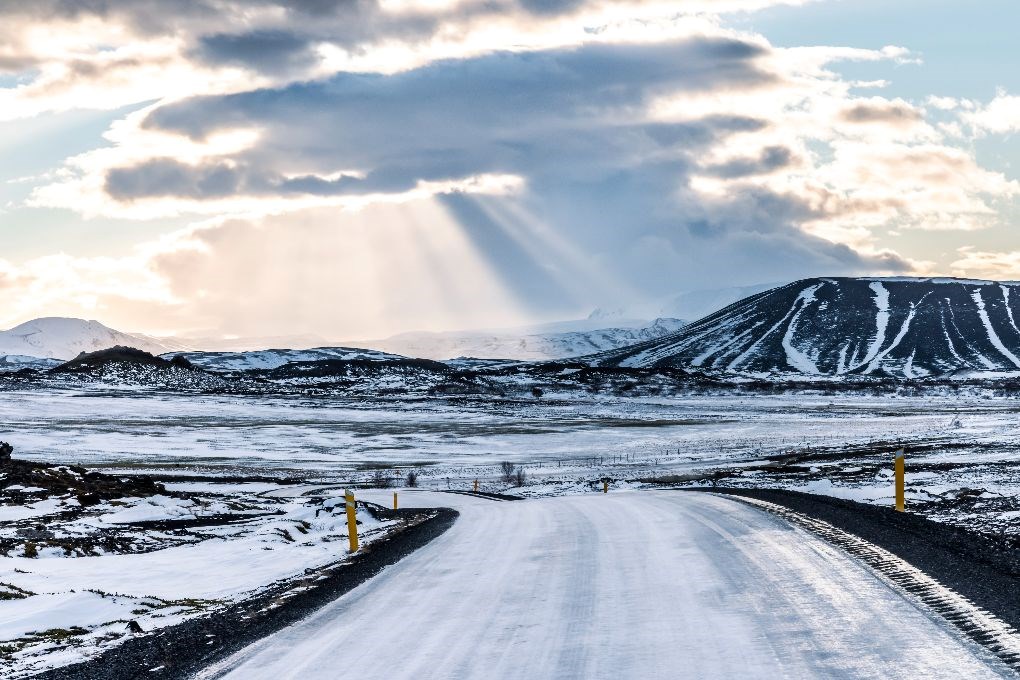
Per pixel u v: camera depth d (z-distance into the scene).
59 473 58.38
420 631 15.56
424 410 193.75
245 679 13.18
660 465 98.62
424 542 30.36
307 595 20.47
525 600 17.64
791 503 31.89
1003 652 11.30
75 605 21.80
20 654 17.14
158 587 25.70
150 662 14.97
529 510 41.34
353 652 14.35
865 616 13.82
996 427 115.69
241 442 139.62
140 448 130.50
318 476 102.44
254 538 38.16
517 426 161.25
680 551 22.28
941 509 31.38
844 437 119.88
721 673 11.55
